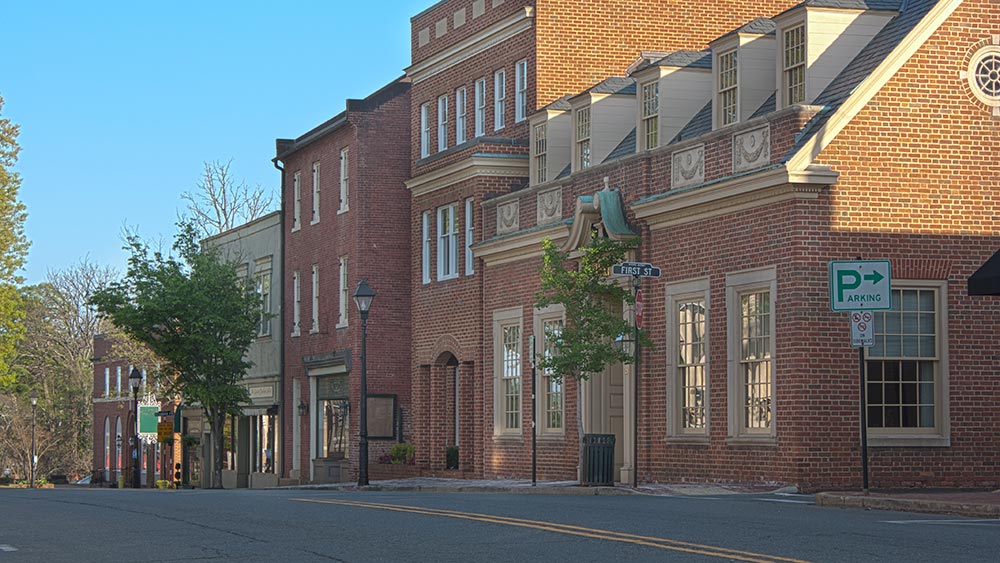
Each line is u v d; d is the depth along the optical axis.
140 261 51.72
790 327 26.55
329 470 48.28
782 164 26.31
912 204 27.16
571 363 29.38
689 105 32.12
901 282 27.02
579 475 32.66
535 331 36.62
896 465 26.80
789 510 19.83
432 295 42.78
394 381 46.88
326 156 50.53
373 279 47.03
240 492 31.67
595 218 32.69
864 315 22.36
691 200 29.25
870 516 18.78
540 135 38.22
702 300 29.50
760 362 27.67
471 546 14.29
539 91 39.41
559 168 37.66
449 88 44.22
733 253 28.38
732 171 28.55
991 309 27.55
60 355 91.25
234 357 50.75
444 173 41.56
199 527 17.20
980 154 27.62
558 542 14.48
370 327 46.75
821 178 26.39
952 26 27.55
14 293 73.50
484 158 39.69
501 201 38.75
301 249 52.62
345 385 48.22
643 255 31.28
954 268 27.36
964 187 27.50
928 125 27.31
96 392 82.75
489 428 39.16
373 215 47.25
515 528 16.02
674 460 30.25
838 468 26.48
